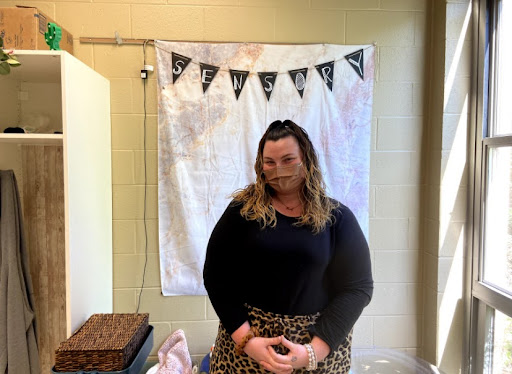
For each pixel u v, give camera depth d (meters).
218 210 1.87
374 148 1.94
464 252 1.86
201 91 1.84
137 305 1.89
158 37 1.83
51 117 1.79
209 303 1.91
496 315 1.71
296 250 1.09
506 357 1.64
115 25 1.81
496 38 1.71
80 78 1.51
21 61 1.46
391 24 1.90
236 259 1.17
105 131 1.77
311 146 1.20
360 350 1.94
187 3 1.83
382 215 1.96
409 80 1.92
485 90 1.74
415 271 1.98
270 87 1.86
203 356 1.92
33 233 1.81
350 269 1.15
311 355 1.06
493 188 1.72
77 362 1.26
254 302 1.15
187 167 1.85
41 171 1.80
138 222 1.87
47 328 1.83
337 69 1.88
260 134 1.87
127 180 1.86
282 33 1.87
